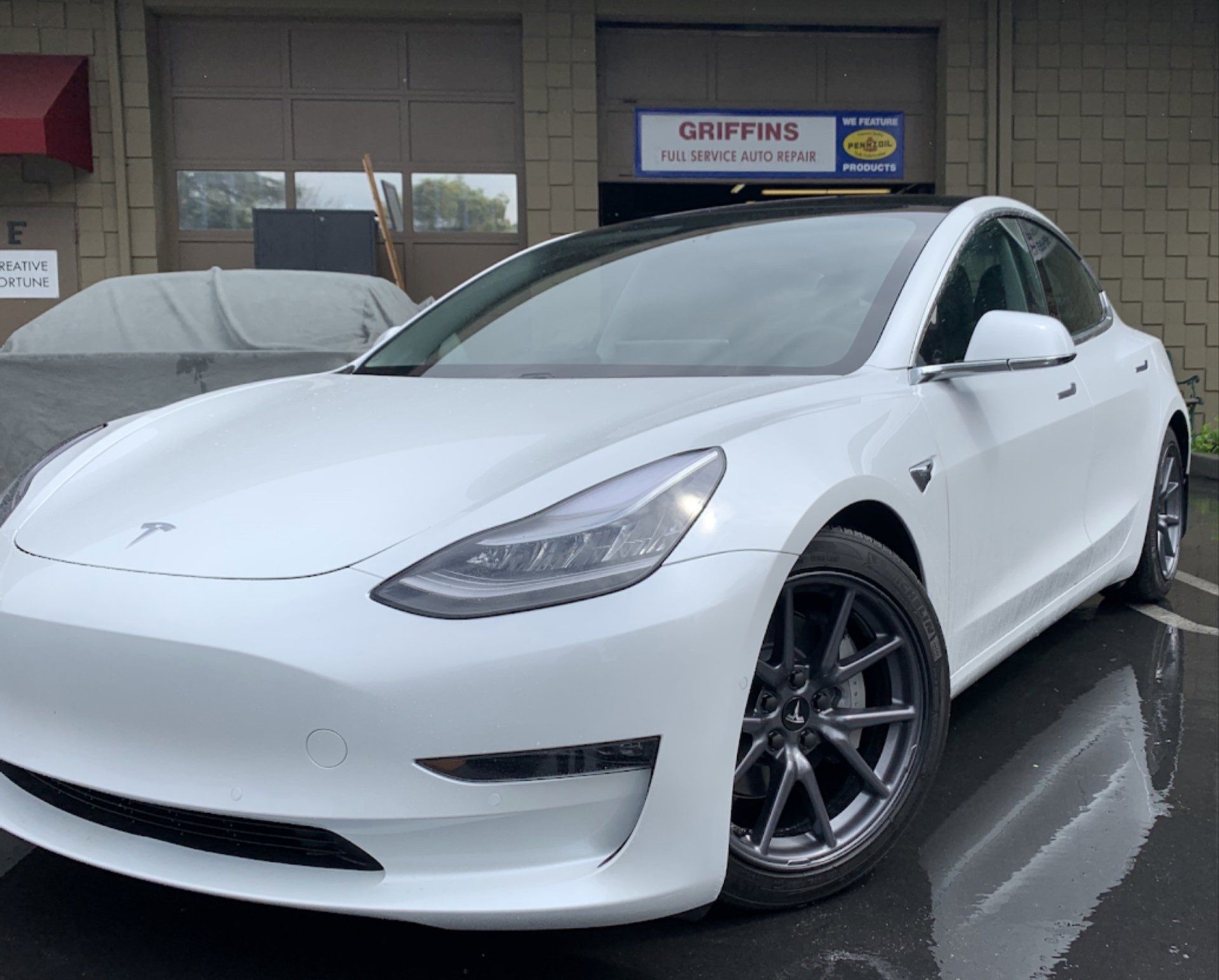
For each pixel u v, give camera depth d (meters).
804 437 1.99
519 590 1.62
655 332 2.64
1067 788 2.56
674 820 1.67
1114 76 10.10
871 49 10.05
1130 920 1.99
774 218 3.07
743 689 1.74
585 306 2.86
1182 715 3.04
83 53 9.18
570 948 1.90
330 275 5.18
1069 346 2.33
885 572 2.05
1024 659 3.54
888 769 2.12
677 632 1.66
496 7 9.45
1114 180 10.21
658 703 1.64
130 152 9.28
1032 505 2.76
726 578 1.72
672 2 9.60
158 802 1.65
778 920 1.99
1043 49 10.02
